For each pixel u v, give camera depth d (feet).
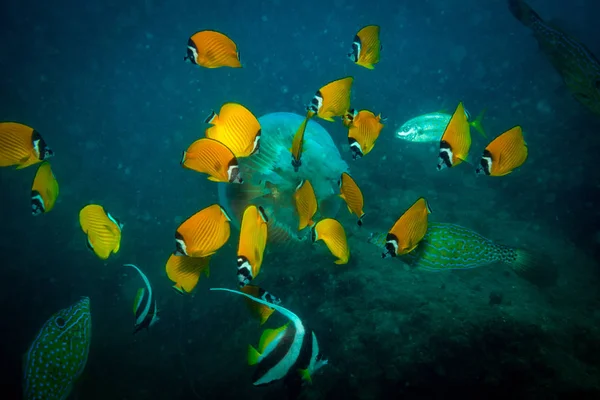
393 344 15.93
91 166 60.44
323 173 19.93
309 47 148.05
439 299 17.88
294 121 20.31
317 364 7.75
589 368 15.56
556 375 14.23
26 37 174.81
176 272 11.90
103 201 48.11
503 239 29.94
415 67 104.37
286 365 7.55
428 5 261.24
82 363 8.67
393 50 131.95
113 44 164.25
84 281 34.83
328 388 15.57
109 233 11.60
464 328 15.56
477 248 10.77
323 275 20.74
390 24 201.36
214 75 90.63
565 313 20.10
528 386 14.15
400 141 43.98
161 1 207.82
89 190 51.24
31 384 7.84
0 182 52.80
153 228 41.16
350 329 17.42
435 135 18.22
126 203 47.34
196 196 43.34
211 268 26.84
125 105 92.99
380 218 27.02
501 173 9.39
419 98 75.20
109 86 112.88
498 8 197.36
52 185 12.18
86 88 112.16
